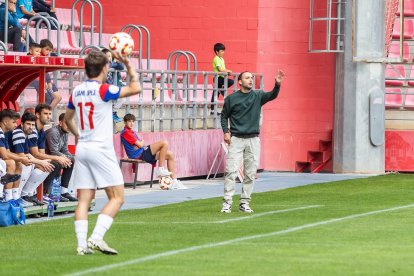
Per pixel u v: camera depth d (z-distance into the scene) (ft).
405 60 282.15
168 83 245.86
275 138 282.36
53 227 150.61
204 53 284.41
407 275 105.70
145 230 145.18
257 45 280.92
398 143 276.21
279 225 150.61
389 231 142.51
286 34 281.13
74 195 178.40
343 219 157.99
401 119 281.95
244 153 173.06
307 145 281.54
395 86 289.74
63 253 122.52
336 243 130.11
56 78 204.64
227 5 282.36
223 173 259.60
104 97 120.88
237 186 232.73
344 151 274.77
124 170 225.97
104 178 121.60
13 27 217.97
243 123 172.35
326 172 281.95
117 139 225.15
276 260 115.65
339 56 274.57
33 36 239.30
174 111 243.81
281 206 181.16
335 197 198.70
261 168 280.31
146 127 238.07
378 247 126.31
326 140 280.92
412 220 156.25
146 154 222.89
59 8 277.23
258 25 281.13
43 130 173.06
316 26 281.13
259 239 134.62
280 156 282.77
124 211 173.88
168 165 224.74
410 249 124.47
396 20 303.89
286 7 280.92
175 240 134.10
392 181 240.73
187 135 246.88
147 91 251.19
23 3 230.48
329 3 274.36
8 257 118.73
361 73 272.92
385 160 277.23
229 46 282.77
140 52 246.27
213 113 258.57
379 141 273.13
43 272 107.76
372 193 207.62
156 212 172.04
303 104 281.54
